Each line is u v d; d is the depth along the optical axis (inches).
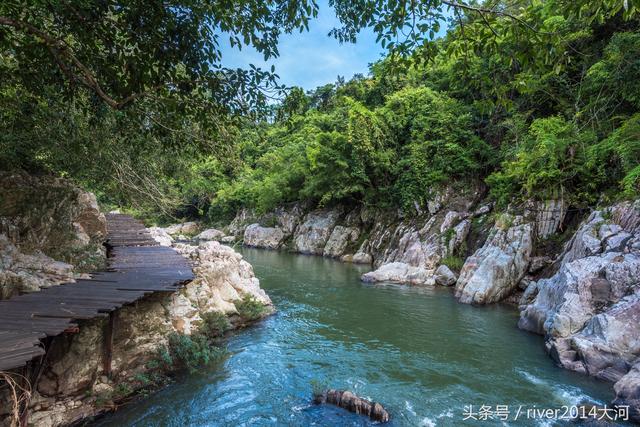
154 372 305.0
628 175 461.7
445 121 927.0
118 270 381.4
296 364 340.2
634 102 553.0
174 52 206.8
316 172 1222.9
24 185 350.6
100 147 410.6
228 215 1904.5
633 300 328.2
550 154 604.1
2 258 298.5
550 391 289.0
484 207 800.9
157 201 557.0
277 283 725.3
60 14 202.2
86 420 240.7
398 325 458.9
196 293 408.5
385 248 984.9
